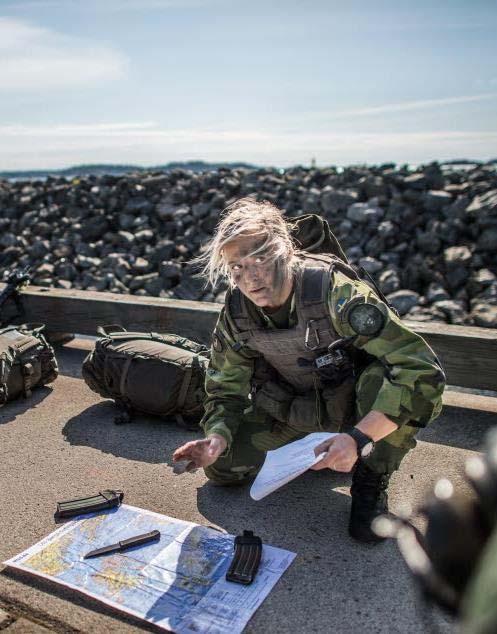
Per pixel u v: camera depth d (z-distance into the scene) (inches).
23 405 136.3
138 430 122.3
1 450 115.2
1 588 78.2
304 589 76.7
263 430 95.6
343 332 81.0
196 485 101.3
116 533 87.5
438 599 29.9
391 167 467.2
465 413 126.0
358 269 92.4
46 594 76.9
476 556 28.1
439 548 29.2
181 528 88.0
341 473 105.0
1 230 485.1
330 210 416.5
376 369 82.5
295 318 83.6
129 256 410.0
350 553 83.3
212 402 93.1
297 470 71.9
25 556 83.3
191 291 358.3
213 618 71.6
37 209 501.7
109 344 127.6
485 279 316.5
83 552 83.7
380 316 78.5
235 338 88.4
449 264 335.0
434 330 131.0
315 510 93.8
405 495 96.9
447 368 129.3
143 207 467.2
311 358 85.0
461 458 108.0
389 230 373.7
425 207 389.1
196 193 470.3
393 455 84.7
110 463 109.2
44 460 110.9
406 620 71.2
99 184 509.7
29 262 431.2
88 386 137.6
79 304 172.4
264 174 490.6
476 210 361.4
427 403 78.0
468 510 28.8
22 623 72.8
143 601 74.4
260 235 78.4
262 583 77.2
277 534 87.9
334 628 70.4
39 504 96.6
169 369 119.0
